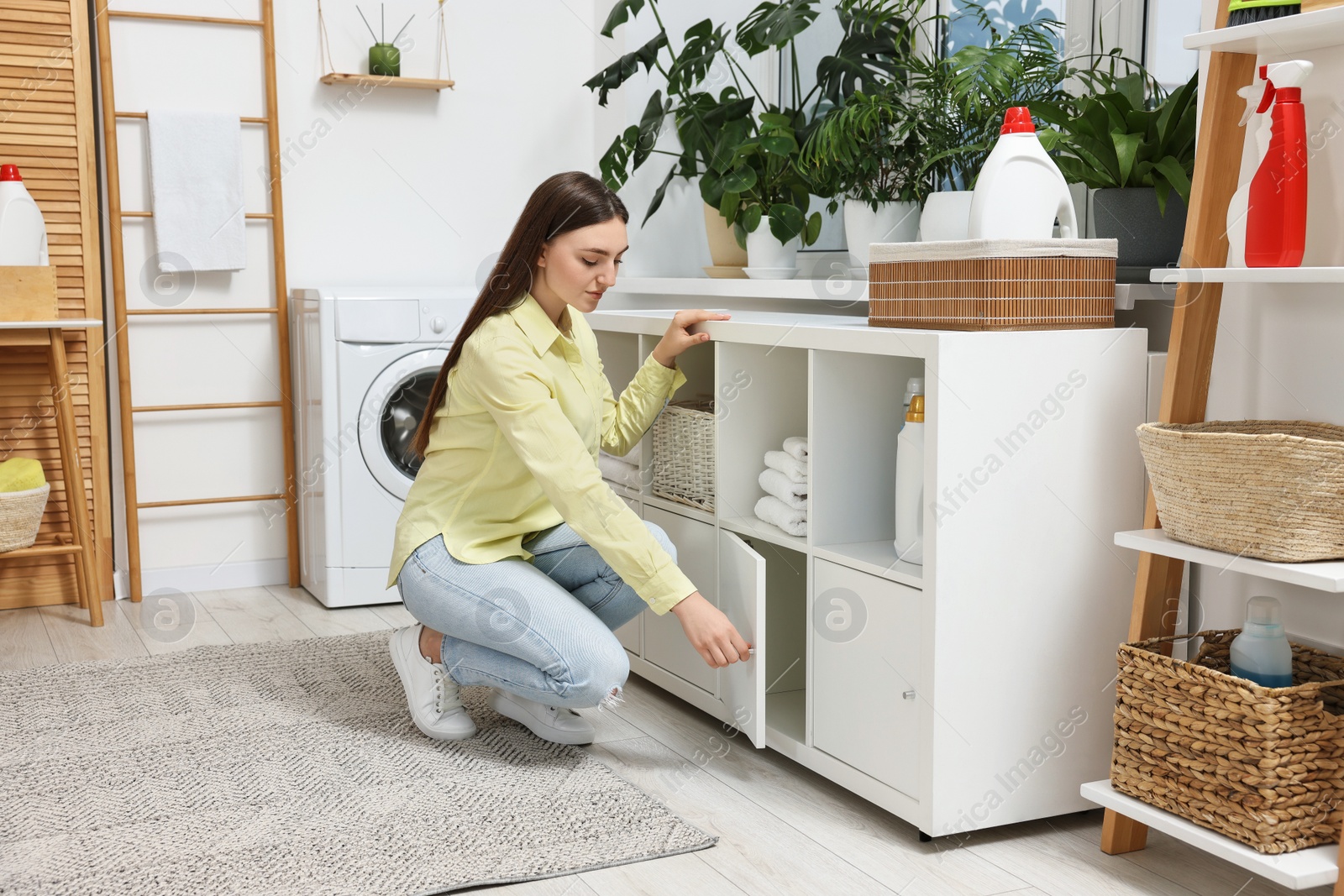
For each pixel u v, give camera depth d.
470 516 1.94
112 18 3.06
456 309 3.05
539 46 3.55
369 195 3.39
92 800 1.75
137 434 3.18
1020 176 1.64
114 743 2.00
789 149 2.67
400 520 2.01
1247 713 1.38
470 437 1.90
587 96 3.62
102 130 3.05
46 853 1.56
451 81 3.34
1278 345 1.63
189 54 3.15
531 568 1.93
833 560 1.80
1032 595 1.65
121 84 3.09
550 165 3.59
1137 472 1.71
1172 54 2.14
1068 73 2.09
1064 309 1.66
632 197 3.41
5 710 2.18
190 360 3.21
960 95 2.12
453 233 3.49
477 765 1.91
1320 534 1.36
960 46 2.57
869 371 1.86
